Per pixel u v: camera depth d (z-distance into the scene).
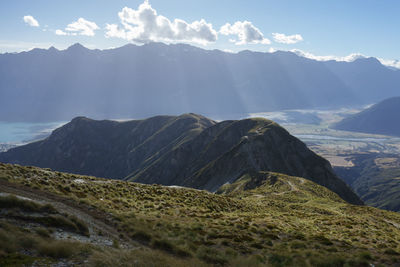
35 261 13.18
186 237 23.70
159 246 20.83
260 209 50.97
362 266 20.83
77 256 15.02
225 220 32.59
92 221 22.75
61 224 19.20
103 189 38.34
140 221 25.77
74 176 42.62
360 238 29.66
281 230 30.02
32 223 17.86
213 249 21.72
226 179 166.25
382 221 48.72
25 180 30.42
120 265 15.05
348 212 57.56
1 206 18.64
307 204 65.75
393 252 24.22
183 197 46.41
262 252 22.62
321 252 23.33
